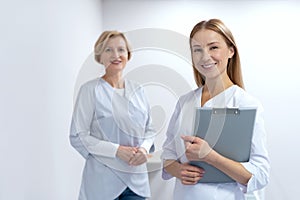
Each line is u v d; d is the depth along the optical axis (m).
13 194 1.52
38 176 1.79
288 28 3.19
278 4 3.20
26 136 1.66
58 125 2.10
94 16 3.02
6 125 1.46
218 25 1.40
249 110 1.35
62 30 2.20
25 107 1.65
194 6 3.27
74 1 2.46
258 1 3.21
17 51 1.58
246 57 3.21
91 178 1.58
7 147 1.47
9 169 1.49
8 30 1.49
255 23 3.21
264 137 1.41
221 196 1.39
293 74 3.18
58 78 2.11
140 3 3.30
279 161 3.19
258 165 1.37
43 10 1.89
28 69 1.69
